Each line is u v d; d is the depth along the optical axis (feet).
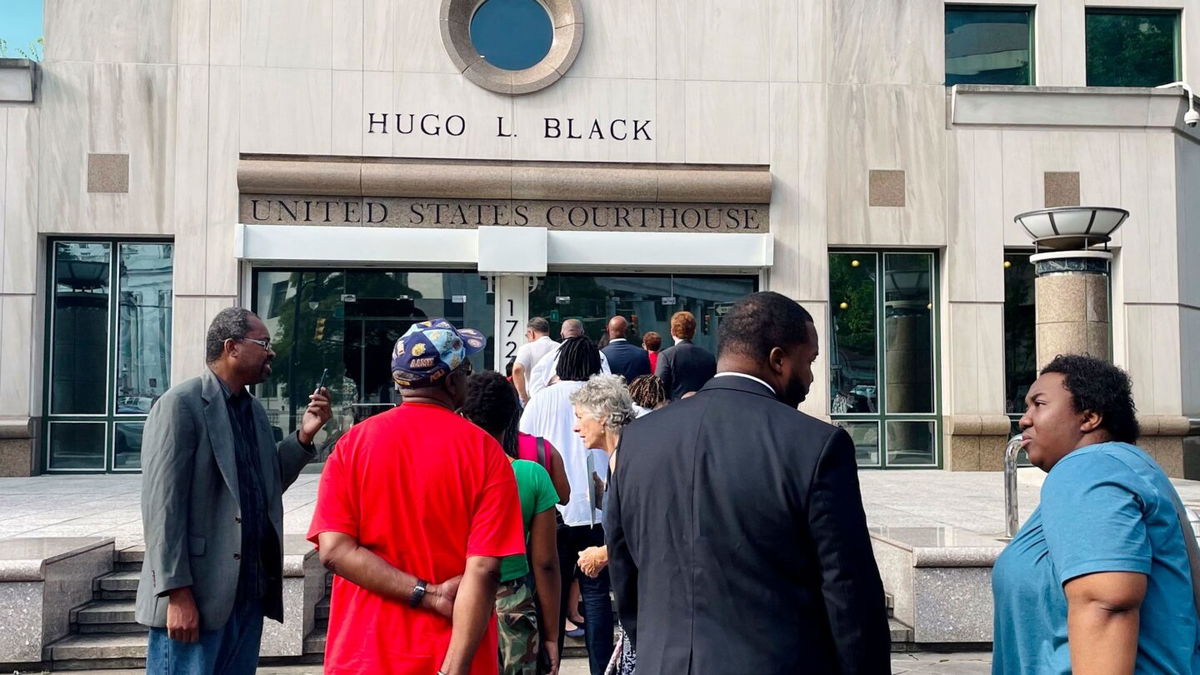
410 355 11.28
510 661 14.69
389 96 50.85
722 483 8.89
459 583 10.64
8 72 48.85
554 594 15.35
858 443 53.21
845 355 53.47
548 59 52.13
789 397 9.79
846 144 52.80
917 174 52.85
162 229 49.49
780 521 8.66
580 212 51.52
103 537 27.17
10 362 48.73
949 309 52.70
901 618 24.50
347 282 51.19
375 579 10.53
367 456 10.96
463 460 10.94
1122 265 52.95
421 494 10.78
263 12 50.44
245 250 49.21
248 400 15.16
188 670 13.66
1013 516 25.48
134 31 49.83
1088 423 9.37
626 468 9.65
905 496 39.83
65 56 49.49
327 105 50.57
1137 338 52.70
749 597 8.66
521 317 51.65
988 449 51.96
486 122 51.37
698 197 51.78
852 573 8.48
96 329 50.44
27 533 29.30
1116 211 36.86
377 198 50.49
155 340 50.72
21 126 49.19
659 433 9.53
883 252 53.72
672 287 52.65
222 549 13.93
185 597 13.48
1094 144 53.26
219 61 50.11
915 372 53.57
